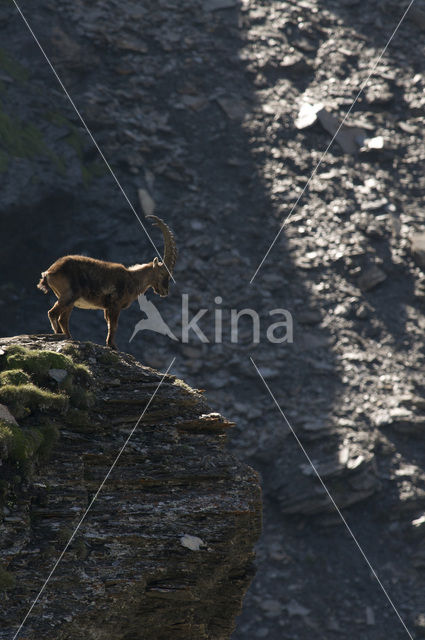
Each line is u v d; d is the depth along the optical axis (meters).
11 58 111.31
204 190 113.56
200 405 31.84
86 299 32.78
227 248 108.19
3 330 91.25
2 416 26.50
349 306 105.50
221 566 28.38
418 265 110.81
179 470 29.17
